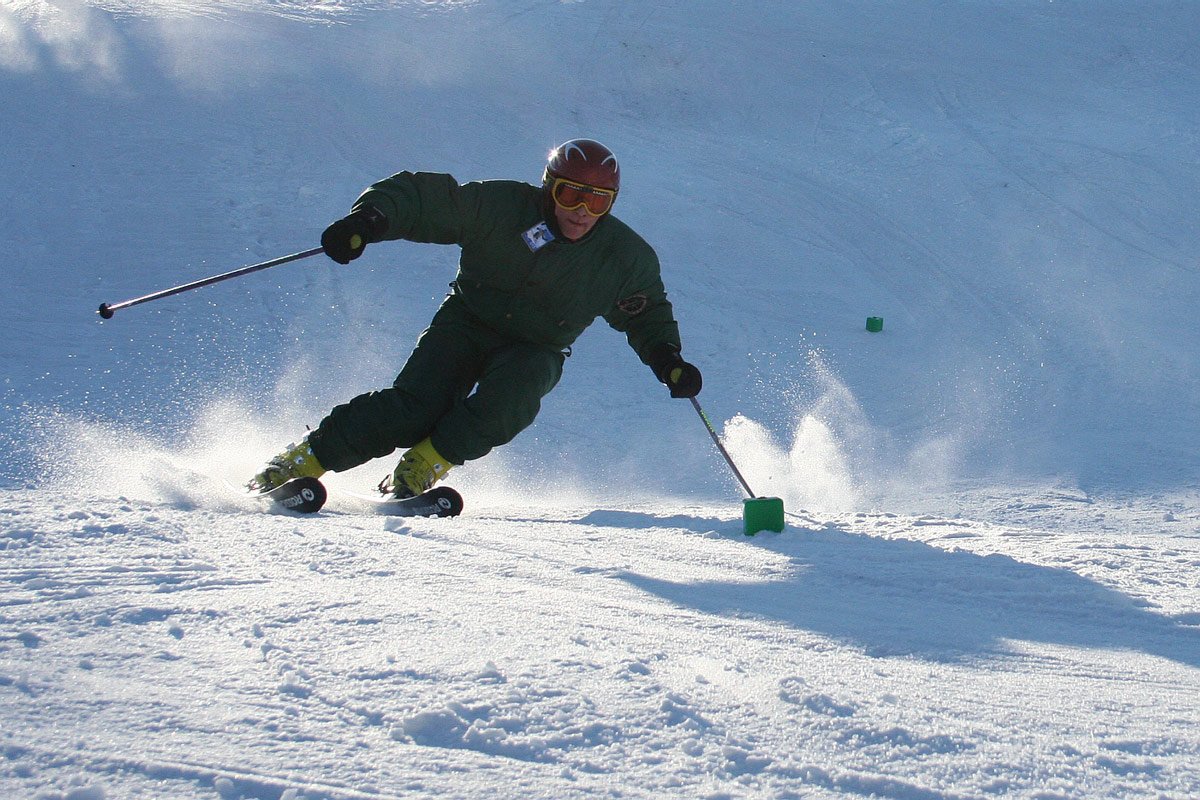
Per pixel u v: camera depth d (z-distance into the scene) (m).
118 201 17.66
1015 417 12.62
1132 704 2.73
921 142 23.78
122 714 2.30
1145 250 19.28
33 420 10.16
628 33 28.33
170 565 3.61
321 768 2.10
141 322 13.98
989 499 9.10
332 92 23.34
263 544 4.05
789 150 23.16
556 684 2.56
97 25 24.94
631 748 2.25
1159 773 2.25
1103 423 12.40
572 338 6.26
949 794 2.11
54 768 2.06
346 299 15.27
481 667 2.65
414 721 2.28
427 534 4.65
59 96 21.20
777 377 13.88
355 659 2.69
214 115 21.36
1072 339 15.76
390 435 6.06
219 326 14.05
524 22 28.69
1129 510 8.59
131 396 11.43
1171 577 4.37
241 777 2.04
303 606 3.16
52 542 3.87
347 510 5.89
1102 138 24.33
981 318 16.52
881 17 30.70
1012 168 22.53
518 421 6.08
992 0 32.41
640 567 4.16
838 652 3.11
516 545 4.49
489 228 5.86
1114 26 30.86
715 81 26.27
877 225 19.75
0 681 2.44
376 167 20.34
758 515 5.19
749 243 18.61
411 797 2.00
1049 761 2.29
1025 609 3.80
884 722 2.43
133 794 1.97
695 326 15.41
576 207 5.71
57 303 14.39
